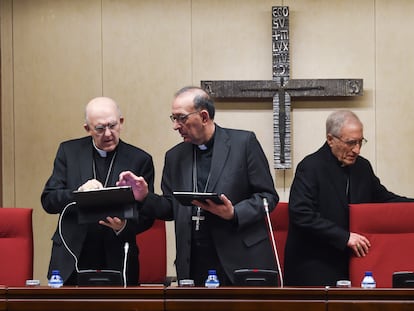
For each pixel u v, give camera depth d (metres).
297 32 7.16
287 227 5.58
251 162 4.72
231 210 4.42
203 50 7.22
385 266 4.88
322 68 7.14
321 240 5.02
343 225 5.09
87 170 4.88
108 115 4.79
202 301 3.86
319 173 5.12
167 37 7.25
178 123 4.63
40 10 7.32
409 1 7.12
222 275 4.63
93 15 7.29
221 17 7.21
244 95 7.05
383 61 7.12
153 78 7.26
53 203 4.72
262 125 7.16
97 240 4.80
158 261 5.68
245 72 7.18
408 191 7.12
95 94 7.29
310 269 5.05
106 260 4.75
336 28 7.14
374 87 7.12
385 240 4.91
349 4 7.14
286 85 7.01
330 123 5.13
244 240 4.62
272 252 4.72
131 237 4.75
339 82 6.98
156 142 7.26
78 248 4.72
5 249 5.02
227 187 4.66
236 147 4.73
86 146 4.97
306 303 3.83
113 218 4.44
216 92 7.05
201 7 7.22
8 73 7.34
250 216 4.51
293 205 5.08
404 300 3.82
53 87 7.31
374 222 4.93
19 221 5.04
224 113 7.18
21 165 7.33
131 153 4.97
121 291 3.89
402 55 7.12
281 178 7.16
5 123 7.34
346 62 7.14
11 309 3.89
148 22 7.27
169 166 4.88
